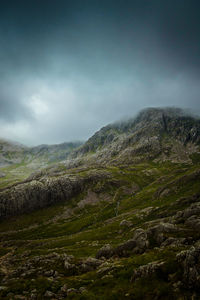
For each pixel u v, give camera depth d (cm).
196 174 18925
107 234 12925
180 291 2594
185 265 2952
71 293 3584
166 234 5841
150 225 10044
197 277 2605
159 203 16500
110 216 19250
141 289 2986
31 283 4428
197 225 5972
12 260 7794
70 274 5069
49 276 5097
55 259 6338
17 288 4222
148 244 5641
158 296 2658
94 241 11638
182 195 15912
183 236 5438
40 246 13350
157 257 4084
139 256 4728
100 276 4212
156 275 3173
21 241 15338
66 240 13738
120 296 2998
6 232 19025
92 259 5672
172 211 12900
